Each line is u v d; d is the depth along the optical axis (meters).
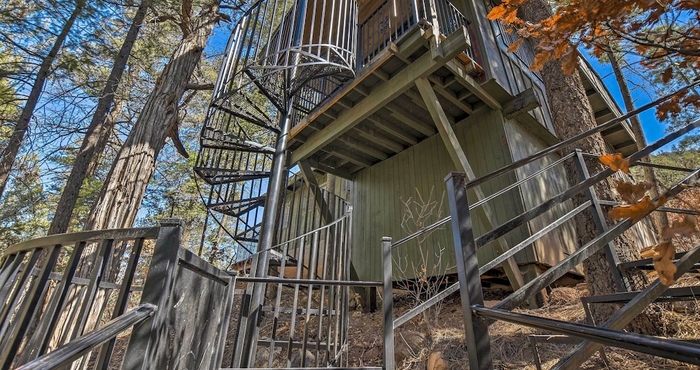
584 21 1.17
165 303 1.12
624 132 7.06
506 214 4.19
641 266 2.03
